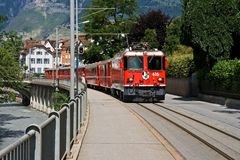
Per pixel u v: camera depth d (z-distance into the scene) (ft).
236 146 56.08
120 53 152.46
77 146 53.88
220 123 83.10
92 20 326.65
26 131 26.27
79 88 131.95
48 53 621.31
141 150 52.42
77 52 131.75
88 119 87.71
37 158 26.40
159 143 57.93
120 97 150.41
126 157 47.91
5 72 148.05
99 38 324.60
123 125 77.66
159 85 135.23
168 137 64.44
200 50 160.25
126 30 321.32
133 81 134.82
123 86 137.08
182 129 73.41
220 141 60.03
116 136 64.08
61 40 563.07
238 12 142.41
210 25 142.72
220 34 142.72
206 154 51.13
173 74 198.59
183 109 114.01
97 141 59.26
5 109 349.20
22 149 22.16
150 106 121.60
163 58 136.15
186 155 50.24
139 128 73.46
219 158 48.67
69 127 47.26
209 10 142.92
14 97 152.66
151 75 135.23
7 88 152.46
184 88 182.50
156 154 49.83
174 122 80.79
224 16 142.61
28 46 643.04
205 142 58.59
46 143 30.53
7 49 154.10
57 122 37.27
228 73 131.75
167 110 109.60
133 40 299.99
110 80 182.50
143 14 298.97
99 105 127.24
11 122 240.73
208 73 148.77
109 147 54.44
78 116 65.10
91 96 177.17
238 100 123.75
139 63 135.23
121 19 327.06
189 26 148.05
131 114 98.73
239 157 48.26
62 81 229.04
